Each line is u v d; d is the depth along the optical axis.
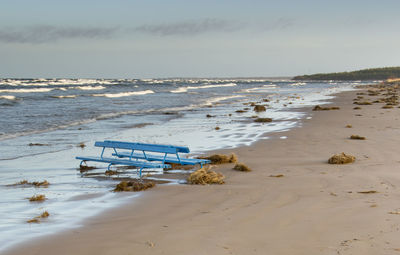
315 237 5.59
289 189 8.55
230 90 90.12
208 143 16.52
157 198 8.37
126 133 20.62
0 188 9.76
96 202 8.23
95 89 89.06
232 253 5.16
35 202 8.34
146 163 11.00
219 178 9.60
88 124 24.94
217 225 6.35
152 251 5.35
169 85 130.50
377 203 7.10
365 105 37.19
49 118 28.12
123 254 5.29
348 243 5.29
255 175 10.23
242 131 20.14
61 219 7.05
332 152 13.23
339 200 7.48
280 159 12.40
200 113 32.72
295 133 18.47
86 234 6.18
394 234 5.50
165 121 26.58
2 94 61.16
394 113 27.75
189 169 11.63
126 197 8.57
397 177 9.15
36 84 111.62
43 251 5.51
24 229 6.50
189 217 6.89
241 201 7.79
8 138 18.94
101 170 11.99
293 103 43.06
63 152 15.22
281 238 5.62
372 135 16.84
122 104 43.69
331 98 52.56
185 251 5.30
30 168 12.33
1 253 5.45
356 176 9.46
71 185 9.99
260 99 53.59
